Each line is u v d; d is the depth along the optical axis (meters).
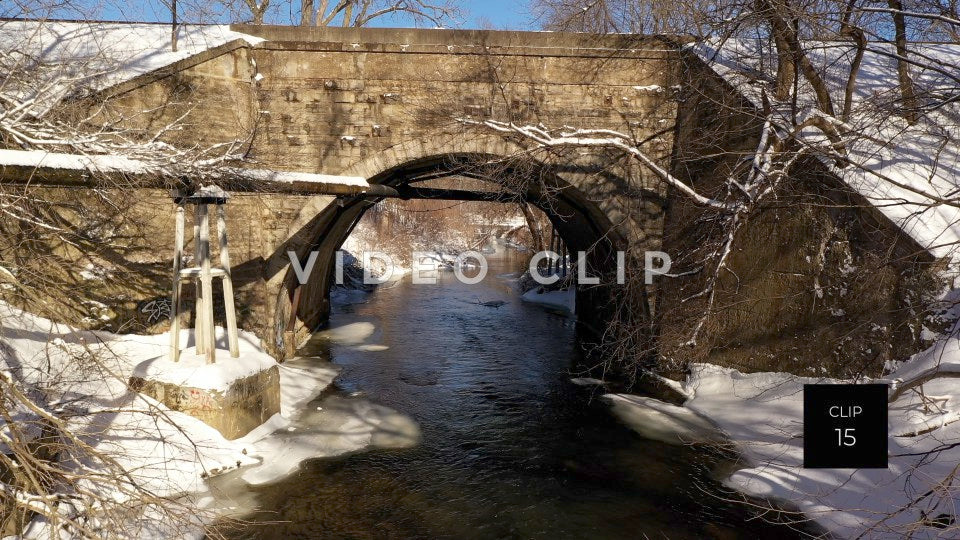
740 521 6.73
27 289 6.52
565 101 11.62
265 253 11.54
